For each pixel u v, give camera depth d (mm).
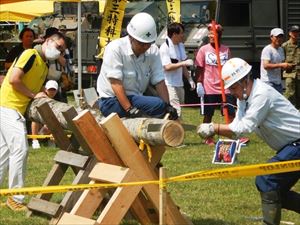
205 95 13211
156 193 6160
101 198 6328
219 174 5711
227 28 20688
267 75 14711
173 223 6270
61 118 7203
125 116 6758
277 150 6383
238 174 5754
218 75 13086
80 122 6102
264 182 6297
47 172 10375
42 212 7324
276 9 21000
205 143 13211
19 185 7590
